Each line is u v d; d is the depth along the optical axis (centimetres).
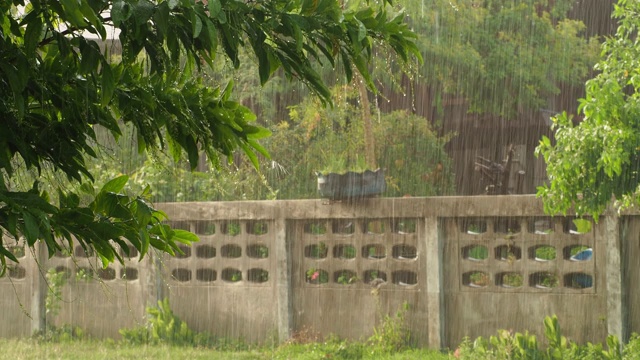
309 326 1278
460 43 1498
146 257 1362
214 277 1348
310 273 1282
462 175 1598
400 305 1222
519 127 1584
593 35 1588
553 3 1602
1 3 320
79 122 357
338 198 1249
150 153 400
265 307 1299
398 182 1452
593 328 1117
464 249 1198
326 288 1269
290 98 1443
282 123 1434
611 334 1099
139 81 369
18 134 347
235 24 340
